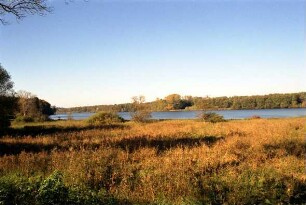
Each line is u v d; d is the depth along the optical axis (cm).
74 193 803
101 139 2014
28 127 3406
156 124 3503
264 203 873
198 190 922
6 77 4256
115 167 1191
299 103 14188
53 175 843
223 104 15425
